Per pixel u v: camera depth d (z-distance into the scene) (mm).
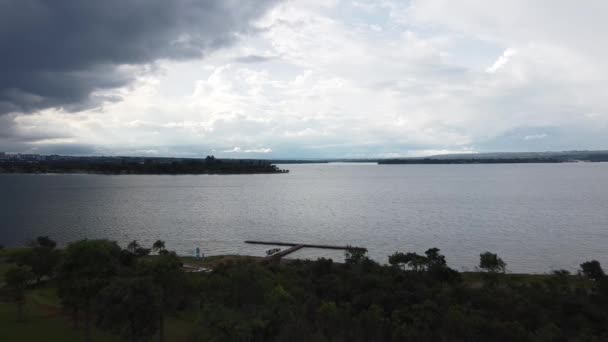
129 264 73812
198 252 107625
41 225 169750
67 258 48344
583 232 146625
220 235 150000
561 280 72562
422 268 79062
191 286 55500
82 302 44281
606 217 180750
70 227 165250
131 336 40250
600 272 75000
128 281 40719
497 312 54844
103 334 46438
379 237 142750
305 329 45656
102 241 53812
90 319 48781
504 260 108000
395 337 46844
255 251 124000
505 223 168500
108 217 192750
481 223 169375
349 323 49219
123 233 153125
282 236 147500
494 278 74312
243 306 49781
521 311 55125
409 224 170000
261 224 174375
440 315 51906
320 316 50375
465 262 106188
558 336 47281
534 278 78125
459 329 47375
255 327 42844
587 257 111125
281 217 194500
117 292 39062
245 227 167000
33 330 46781
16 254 85812
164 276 51281
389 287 64250
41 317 51906
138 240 139875
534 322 52969
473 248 123000
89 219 186625
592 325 52719
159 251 106375
